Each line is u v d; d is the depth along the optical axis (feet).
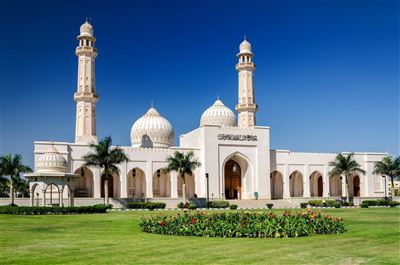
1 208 124.88
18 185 174.81
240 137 213.66
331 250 49.11
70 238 62.28
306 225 64.03
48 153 144.77
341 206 193.88
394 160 214.69
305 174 228.63
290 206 200.13
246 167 216.13
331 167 234.17
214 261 42.32
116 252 48.24
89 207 131.54
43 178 137.49
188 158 180.04
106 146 159.33
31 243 56.75
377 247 51.52
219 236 62.03
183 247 51.57
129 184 205.57
